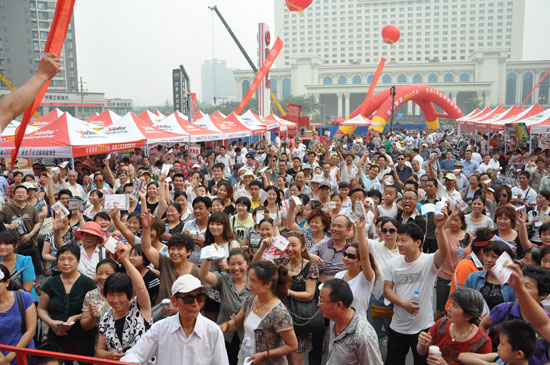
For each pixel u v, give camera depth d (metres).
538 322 2.87
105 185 10.14
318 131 49.50
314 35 156.75
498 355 3.22
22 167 24.62
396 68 130.88
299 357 4.41
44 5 98.44
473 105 116.12
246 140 33.84
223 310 4.53
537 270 3.61
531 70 129.50
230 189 7.93
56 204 5.96
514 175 15.49
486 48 147.38
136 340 3.74
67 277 4.49
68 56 102.81
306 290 4.50
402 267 4.36
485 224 6.75
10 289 4.53
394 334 4.36
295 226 6.19
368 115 48.69
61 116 12.73
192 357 3.16
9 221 7.37
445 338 3.49
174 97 40.72
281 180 9.83
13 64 96.50
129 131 15.11
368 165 11.56
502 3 144.50
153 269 5.10
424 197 8.54
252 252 6.04
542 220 7.03
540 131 17.25
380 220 5.82
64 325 4.17
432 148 17.25
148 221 4.68
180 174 9.75
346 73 134.88
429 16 149.50
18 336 3.95
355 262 4.50
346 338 3.46
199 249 5.57
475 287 4.40
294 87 136.25
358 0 152.62
